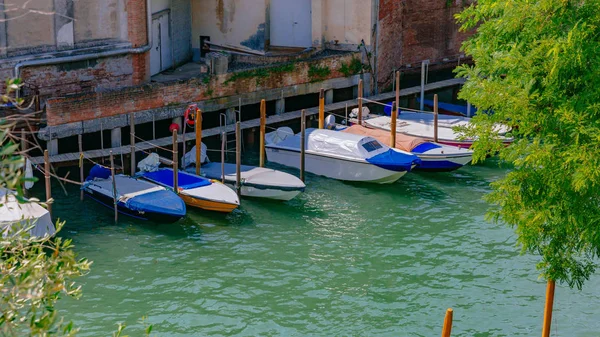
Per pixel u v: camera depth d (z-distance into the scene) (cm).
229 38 4075
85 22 3178
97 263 2284
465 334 1906
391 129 3188
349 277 2222
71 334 799
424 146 3166
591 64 1374
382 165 2944
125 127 3312
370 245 2442
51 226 2319
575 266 1503
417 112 3616
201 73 3438
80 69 3189
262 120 3002
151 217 2553
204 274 2233
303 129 2955
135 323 1959
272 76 3600
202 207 2662
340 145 3056
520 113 1443
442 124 3456
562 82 1393
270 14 4031
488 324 1953
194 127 3322
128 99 3150
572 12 1404
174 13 3878
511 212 1496
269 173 2884
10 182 691
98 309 2025
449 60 4338
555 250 1490
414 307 2047
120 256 2334
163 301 2073
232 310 2028
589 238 1409
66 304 2038
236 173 2797
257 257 2352
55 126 2956
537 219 1434
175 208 2519
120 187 2684
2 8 2942
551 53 1392
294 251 2398
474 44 1611
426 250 2397
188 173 2866
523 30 1465
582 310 2014
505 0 1489
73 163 2925
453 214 2700
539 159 1391
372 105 3975
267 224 2606
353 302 2073
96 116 3066
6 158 708
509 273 2227
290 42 4059
